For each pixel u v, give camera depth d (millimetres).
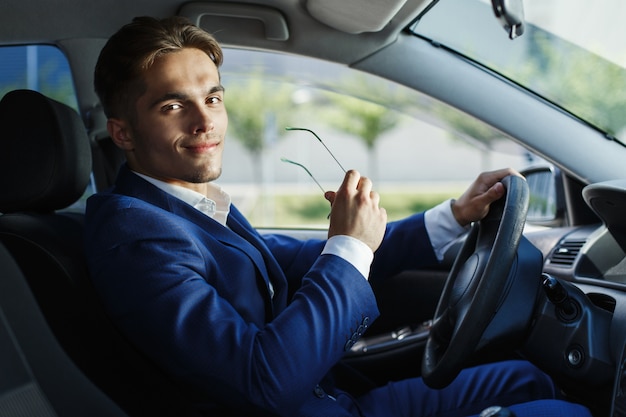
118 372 1165
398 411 1484
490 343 1319
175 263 1153
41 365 1105
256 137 12367
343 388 1609
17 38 1780
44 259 1160
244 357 1070
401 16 1616
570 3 1678
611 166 1662
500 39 1712
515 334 1331
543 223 1888
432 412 1472
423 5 1565
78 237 1316
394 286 1997
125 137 1334
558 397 1455
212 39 1322
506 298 1326
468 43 1729
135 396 1173
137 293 1124
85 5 1751
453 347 1230
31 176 1268
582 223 1799
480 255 1336
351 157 13844
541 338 1346
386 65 1760
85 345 1146
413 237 1596
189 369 1090
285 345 1080
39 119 1275
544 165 1813
